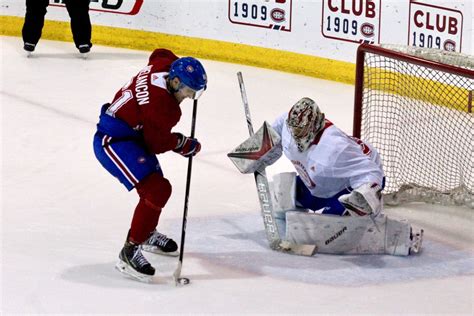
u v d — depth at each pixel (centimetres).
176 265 1586
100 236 1703
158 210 1502
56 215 1806
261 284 1510
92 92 2717
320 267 1591
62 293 1446
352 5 2858
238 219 1827
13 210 1827
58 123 2433
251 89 2836
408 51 1919
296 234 1661
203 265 1588
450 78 1995
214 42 3108
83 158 2181
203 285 1500
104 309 1393
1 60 2978
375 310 1417
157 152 1519
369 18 2831
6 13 3206
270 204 1666
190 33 3130
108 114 1523
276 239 1666
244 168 1650
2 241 1658
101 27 3198
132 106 1495
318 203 1725
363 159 1580
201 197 1950
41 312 1376
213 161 2208
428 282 1541
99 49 3177
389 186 1988
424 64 1847
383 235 1652
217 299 1443
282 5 2992
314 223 1648
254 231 1761
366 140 2044
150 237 1620
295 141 1609
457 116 1977
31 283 1479
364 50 1958
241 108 2656
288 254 1648
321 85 2911
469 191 1934
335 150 1578
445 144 1973
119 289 1471
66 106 2578
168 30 3147
